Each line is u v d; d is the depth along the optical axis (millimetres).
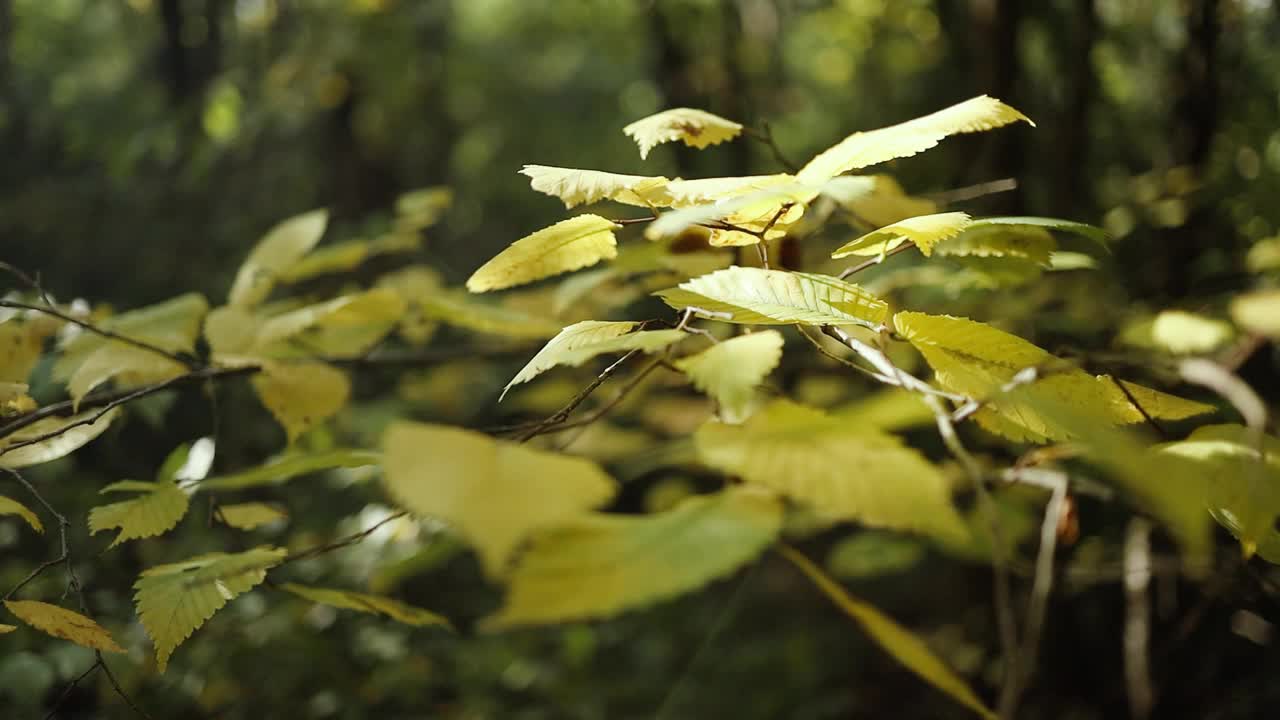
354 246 1354
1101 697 1881
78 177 3793
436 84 4684
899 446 777
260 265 1299
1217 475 854
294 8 4012
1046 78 2342
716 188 927
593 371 1831
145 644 1733
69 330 1197
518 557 667
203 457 1146
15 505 1032
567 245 942
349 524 2148
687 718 2521
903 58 3236
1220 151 1929
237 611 2062
